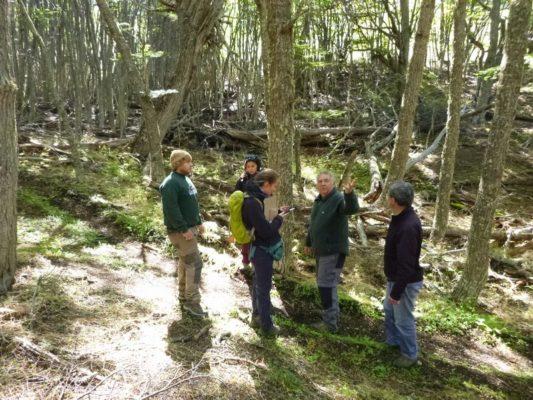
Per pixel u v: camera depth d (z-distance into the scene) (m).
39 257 4.48
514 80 4.84
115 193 6.81
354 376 3.71
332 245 4.16
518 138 12.25
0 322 3.16
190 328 3.67
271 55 4.82
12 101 3.61
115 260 4.88
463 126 12.57
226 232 6.26
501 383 4.11
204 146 10.58
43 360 2.84
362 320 4.85
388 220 7.31
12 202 3.71
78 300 3.75
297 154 8.42
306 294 5.05
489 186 5.23
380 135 11.76
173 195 3.73
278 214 3.77
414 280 3.75
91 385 2.71
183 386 2.86
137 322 3.60
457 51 6.39
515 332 5.10
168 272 4.90
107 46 9.74
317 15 11.31
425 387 3.80
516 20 4.70
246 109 11.37
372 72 14.52
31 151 7.99
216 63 11.56
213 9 8.84
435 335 4.84
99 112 10.05
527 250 7.12
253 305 3.99
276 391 3.09
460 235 7.45
